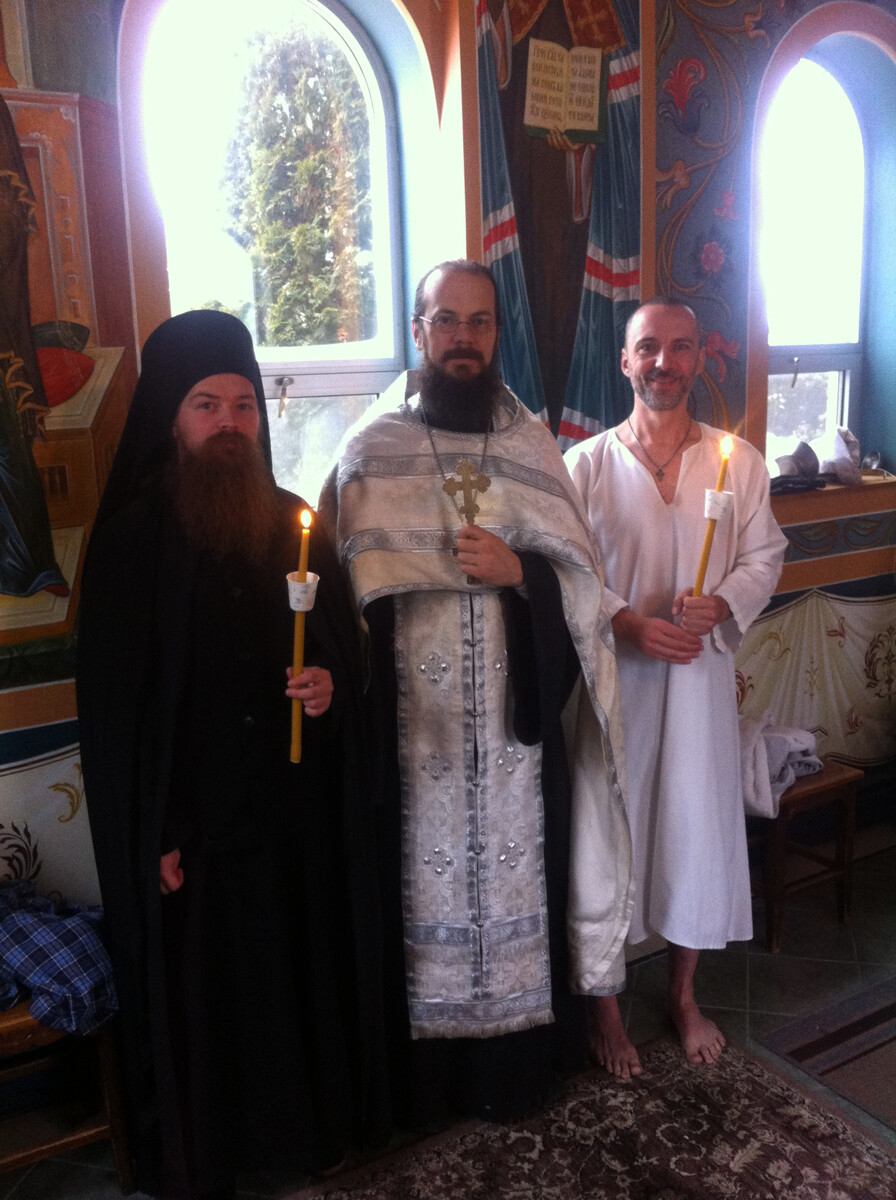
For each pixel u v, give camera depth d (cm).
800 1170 220
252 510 195
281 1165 212
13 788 230
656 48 298
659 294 311
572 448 268
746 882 265
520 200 278
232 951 203
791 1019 277
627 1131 233
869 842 386
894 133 376
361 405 294
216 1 257
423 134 277
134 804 196
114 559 197
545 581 218
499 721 221
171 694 192
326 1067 214
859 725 396
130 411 202
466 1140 232
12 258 213
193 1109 202
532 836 228
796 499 359
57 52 213
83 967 204
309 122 274
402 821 221
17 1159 209
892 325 389
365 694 212
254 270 273
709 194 317
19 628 224
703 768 248
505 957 226
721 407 334
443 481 216
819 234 379
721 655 252
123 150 225
